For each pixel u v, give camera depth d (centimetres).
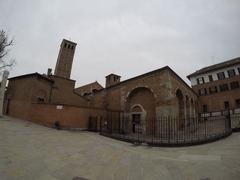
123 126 1841
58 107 1573
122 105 1980
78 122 1616
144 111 1775
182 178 482
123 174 514
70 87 2455
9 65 2320
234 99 3164
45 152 686
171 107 1504
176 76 1892
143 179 479
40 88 1972
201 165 584
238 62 3222
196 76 3894
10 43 2312
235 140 935
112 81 2908
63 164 566
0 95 1700
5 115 1864
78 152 743
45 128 1412
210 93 3544
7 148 664
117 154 758
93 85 3650
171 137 1292
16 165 505
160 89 1623
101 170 541
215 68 3541
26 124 1445
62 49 2795
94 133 1498
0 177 413
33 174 459
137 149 908
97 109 1786
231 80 3297
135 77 1922
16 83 2011
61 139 1006
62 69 2697
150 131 1639
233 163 573
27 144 775
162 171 542
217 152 749
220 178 462
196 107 3023
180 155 762
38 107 1677
